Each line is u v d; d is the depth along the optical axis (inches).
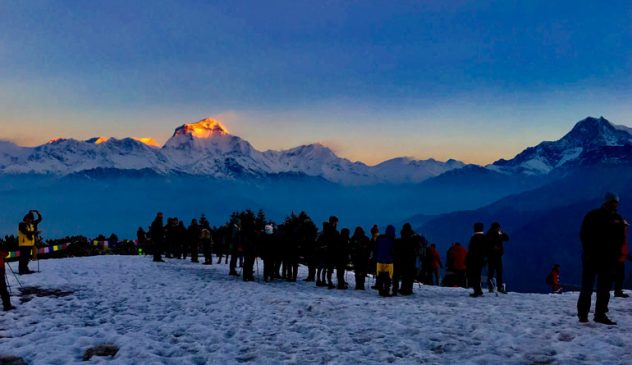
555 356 299.6
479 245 636.1
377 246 652.7
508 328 374.0
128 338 370.0
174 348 352.5
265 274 807.7
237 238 882.1
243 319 459.8
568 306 500.7
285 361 315.6
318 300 537.6
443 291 743.1
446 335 364.2
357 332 390.9
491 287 693.3
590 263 383.6
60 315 475.8
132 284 713.0
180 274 871.7
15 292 601.0
